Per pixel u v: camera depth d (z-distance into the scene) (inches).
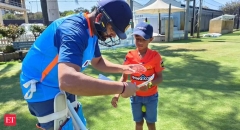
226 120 110.2
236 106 126.3
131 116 116.3
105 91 42.8
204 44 444.5
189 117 114.3
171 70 217.2
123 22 46.4
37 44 50.0
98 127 105.5
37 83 50.9
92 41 48.6
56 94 51.7
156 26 768.9
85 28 46.7
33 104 52.6
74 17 48.1
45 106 52.1
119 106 129.9
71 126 53.9
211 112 119.3
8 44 347.3
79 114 62.2
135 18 761.0
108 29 47.1
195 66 232.5
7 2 904.9
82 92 40.9
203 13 1209.4
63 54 41.5
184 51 349.4
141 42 84.4
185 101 135.3
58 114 51.9
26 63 52.1
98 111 123.6
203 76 191.6
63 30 44.9
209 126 104.8
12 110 128.0
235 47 375.9
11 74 214.2
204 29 1253.1
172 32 551.5
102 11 45.8
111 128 104.3
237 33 796.0
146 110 87.6
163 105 130.0
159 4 569.6
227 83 169.6
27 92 51.4
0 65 259.4
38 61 49.5
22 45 324.5
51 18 341.7
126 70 70.6
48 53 48.0
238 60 258.8
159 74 86.4
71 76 39.6
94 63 68.4
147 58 84.1
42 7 360.5
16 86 174.9
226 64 238.2
